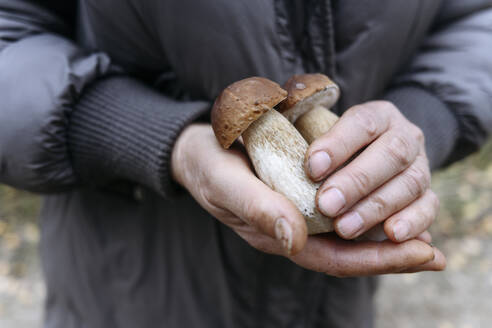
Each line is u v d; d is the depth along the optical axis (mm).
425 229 287
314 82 323
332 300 419
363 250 282
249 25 321
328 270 288
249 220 267
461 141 397
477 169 1142
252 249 381
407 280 843
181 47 330
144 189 386
